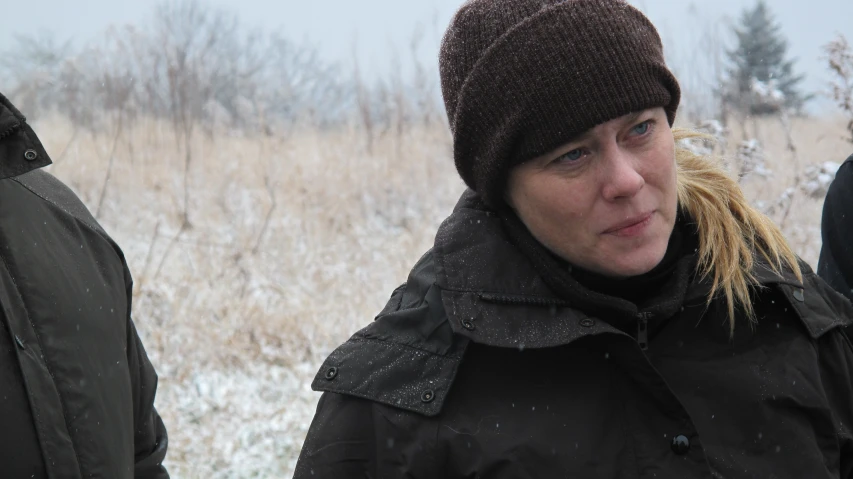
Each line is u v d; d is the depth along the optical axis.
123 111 10.48
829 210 2.44
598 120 1.58
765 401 1.70
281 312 6.32
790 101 9.17
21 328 1.89
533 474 1.61
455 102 1.76
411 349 1.74
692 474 1.61
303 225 7.82
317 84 12.70
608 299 1.67
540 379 1.69
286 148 10.09
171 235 7.60
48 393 1.89
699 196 1.80
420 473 1.65
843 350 1.83
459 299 1.70
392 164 9.82
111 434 1.99
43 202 2.10
